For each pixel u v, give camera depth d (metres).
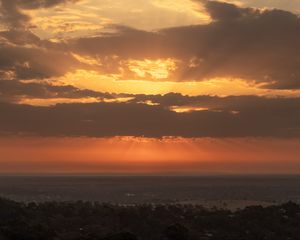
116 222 79.31
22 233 67.31
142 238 70.81
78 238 67.31
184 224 77.00
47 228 70.88
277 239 72.25
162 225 77.44
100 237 67.81
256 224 78.25
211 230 76.19
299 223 79.69
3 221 74.19
